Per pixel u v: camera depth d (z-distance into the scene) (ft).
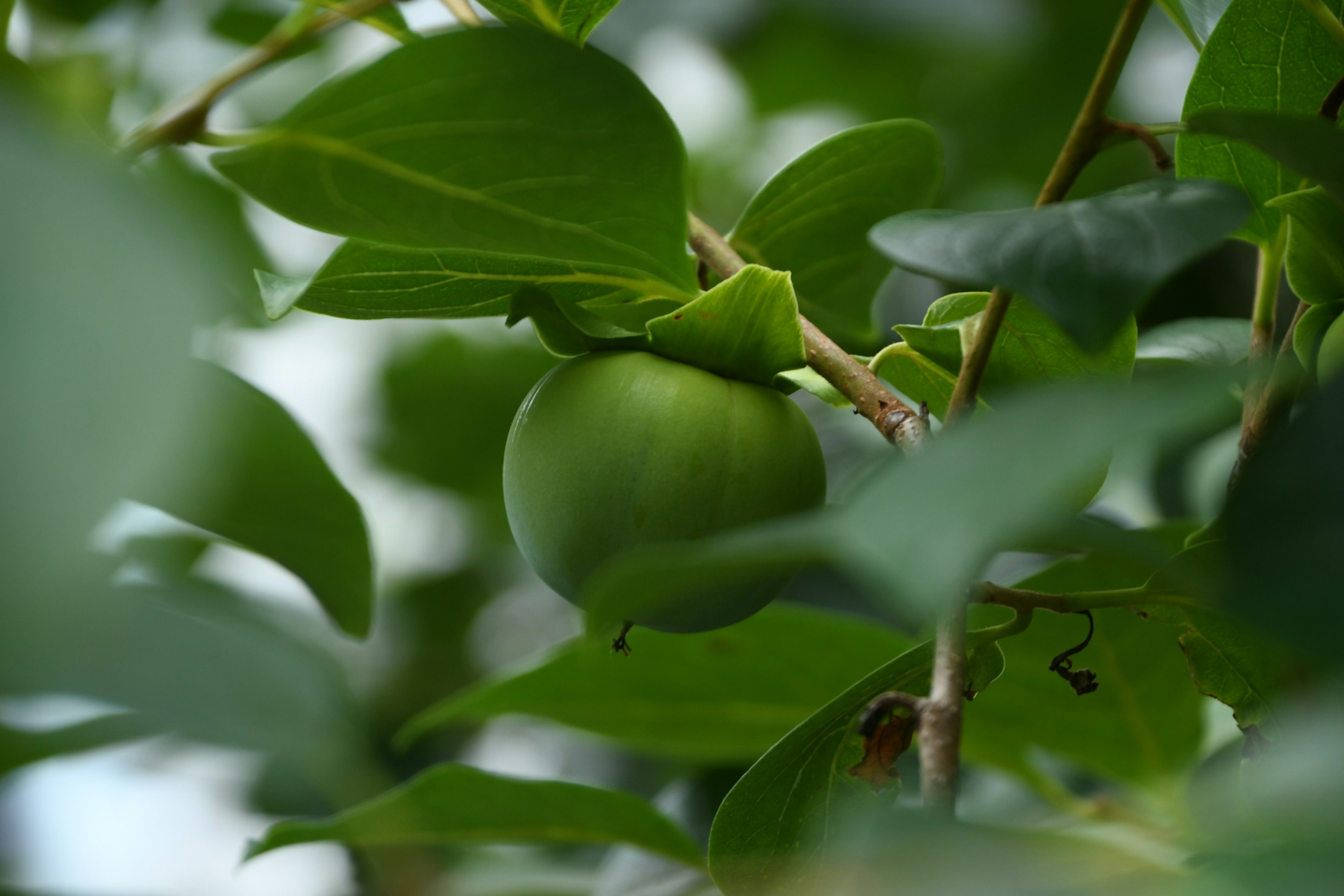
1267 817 1.55
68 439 1.16
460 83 1.93
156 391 1.22
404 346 4.05
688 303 2.14
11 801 2.14
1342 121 2.11
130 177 1.45
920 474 1.77
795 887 2.10
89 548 1.17
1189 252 1.85
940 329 2.13
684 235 1.99
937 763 1.84
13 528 1.11
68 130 1.76
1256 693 2.09
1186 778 2.48
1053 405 1.78
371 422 4.20
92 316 1.23
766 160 4.37
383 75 1.91
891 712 2.08
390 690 4.01
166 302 1.28
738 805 2.07
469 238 1.98
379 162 1.95
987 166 3.96
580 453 2.09
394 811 2.32
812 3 4.06
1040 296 1.85
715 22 4.22
